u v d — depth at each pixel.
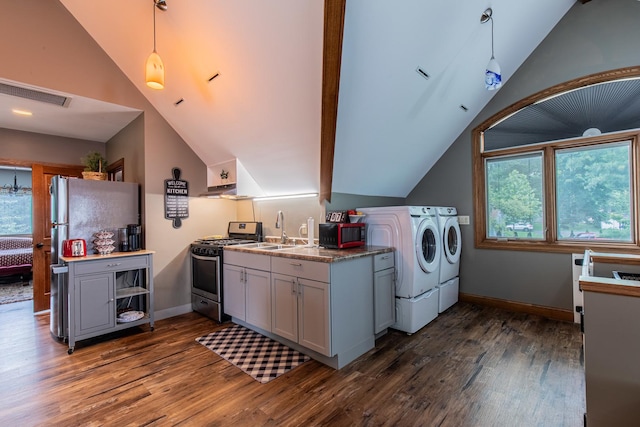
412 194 4.43
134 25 2.67
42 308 3.85
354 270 2.50
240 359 2.49
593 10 3.03
